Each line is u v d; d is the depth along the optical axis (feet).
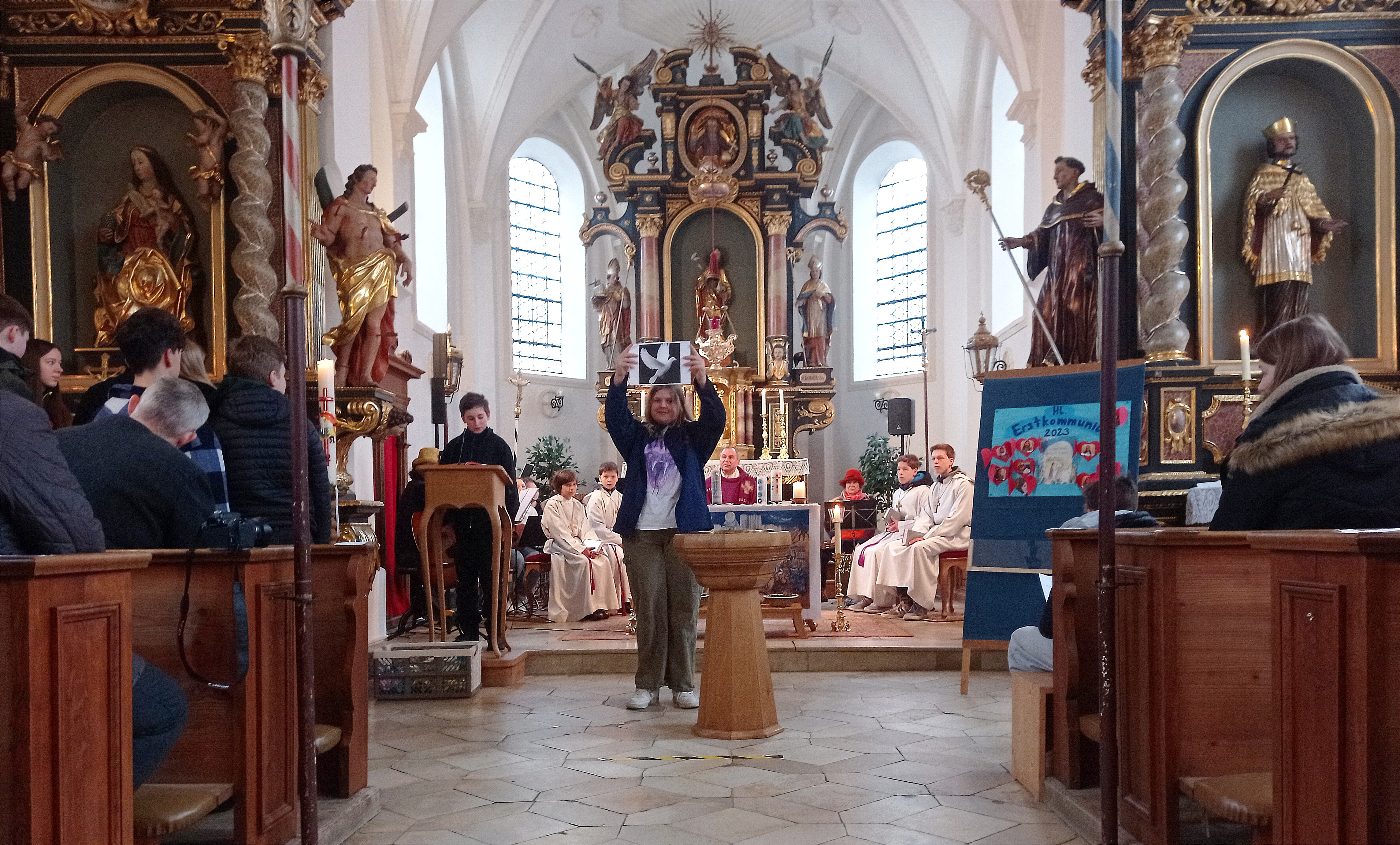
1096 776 12.55
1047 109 39.91
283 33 9.18
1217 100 22.85
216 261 21.80
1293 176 22.86
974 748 15.67
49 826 7.29
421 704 19.56
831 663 23.38
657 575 18.86
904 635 25.91
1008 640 19.89
